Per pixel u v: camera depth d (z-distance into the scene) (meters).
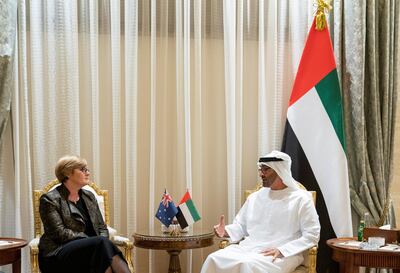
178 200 5.72
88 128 5.64
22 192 5.45
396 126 6.06
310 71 5.68
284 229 4.80
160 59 5.76
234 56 5.79
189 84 5.72
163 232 5.20
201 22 5.81
